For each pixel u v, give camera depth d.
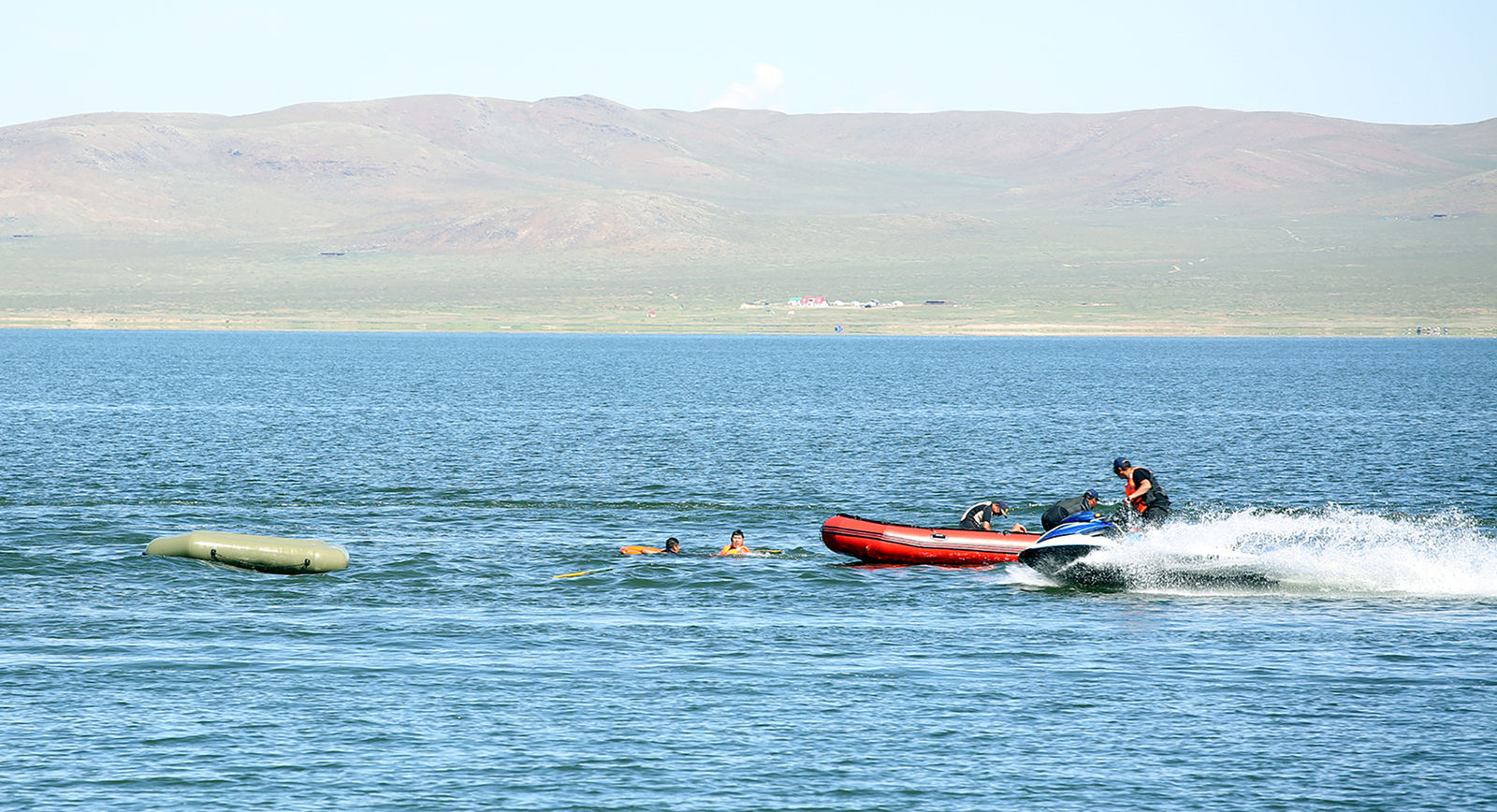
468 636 94.56
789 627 98.25
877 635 95.62
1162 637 95.25
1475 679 83.81
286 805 63.44
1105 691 81.31
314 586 112.00
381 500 167.25
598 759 69.56
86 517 147.50
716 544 136.12
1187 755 70.50
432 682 82.50
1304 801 64.75
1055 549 112.56
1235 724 75.25
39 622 97.56
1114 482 192.88
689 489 179.50
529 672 85.00
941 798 65.12
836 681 83.31
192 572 115.94
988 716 76.69
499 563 122.62
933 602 107.06
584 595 109.25
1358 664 87.44
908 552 122.00
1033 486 188.50
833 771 68.25
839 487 183.50
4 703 77.25
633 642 93.19
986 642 93.81
